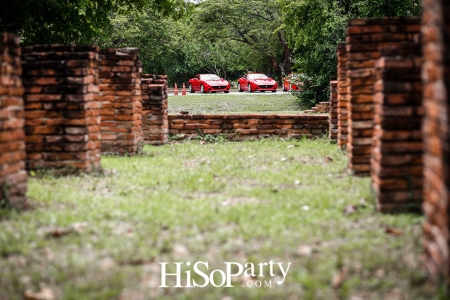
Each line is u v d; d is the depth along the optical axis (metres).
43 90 8.34
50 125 8.38
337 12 26.22
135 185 7.71
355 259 4.50
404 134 5.86
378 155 6.04
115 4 19.08
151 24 43.09
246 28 48.34
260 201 6.68
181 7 20.25
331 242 5.01
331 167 9.00
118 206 6.38
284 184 7.75
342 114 10.87
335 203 6.36
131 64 11.05
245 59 55.16
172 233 5.31
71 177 8.23
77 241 5.05
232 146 12.70
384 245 4.86
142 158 10.61
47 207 6.38
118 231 5.40
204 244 4.99
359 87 8.35
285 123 14.30
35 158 8.41
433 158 4.07
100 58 11.03
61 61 8.29
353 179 7.90
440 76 3.76
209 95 36.25
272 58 51.38
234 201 6.72
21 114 6.41
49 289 4.07
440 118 3.83
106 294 3.95
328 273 4.24
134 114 11.19
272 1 46.53
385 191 5.92
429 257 4.19
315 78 28.98
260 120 14.33
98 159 8.95
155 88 13.27
